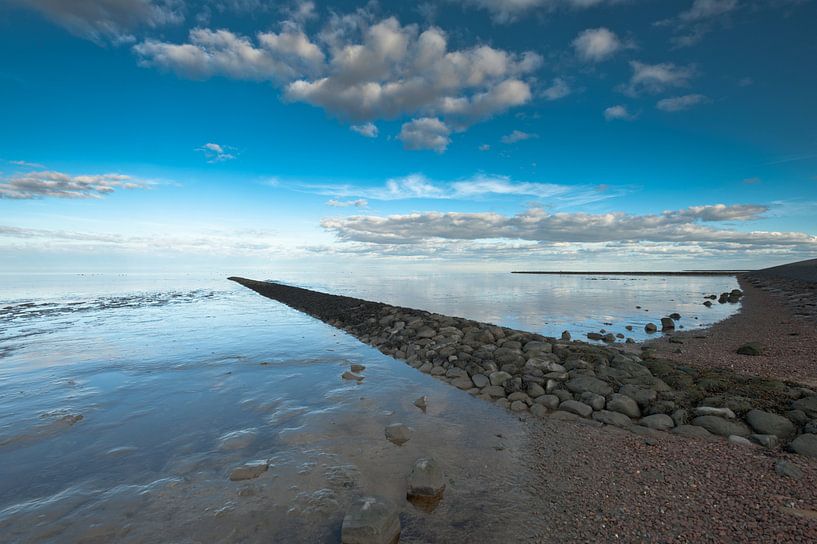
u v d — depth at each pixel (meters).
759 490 5.13
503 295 46.34
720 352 13.26
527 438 7.24
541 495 5.29
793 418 7.11
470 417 8.38
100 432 7.51
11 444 6.98
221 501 5.21
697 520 4.57
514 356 11.90
